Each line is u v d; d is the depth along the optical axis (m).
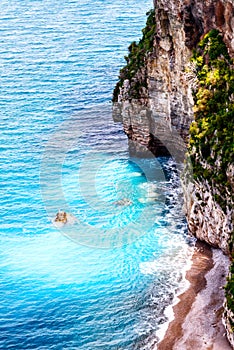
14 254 63.94
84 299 58.44
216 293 57.75
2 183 75.44
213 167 60.12
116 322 56.00
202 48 65.81
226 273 59.53
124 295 58.78
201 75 64.94
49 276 61.03
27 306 57.81
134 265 62.00
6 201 72.00
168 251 63.47
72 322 56.19
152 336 54.34
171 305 57.31
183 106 72.31
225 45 63.53
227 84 61.97
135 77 81.06
